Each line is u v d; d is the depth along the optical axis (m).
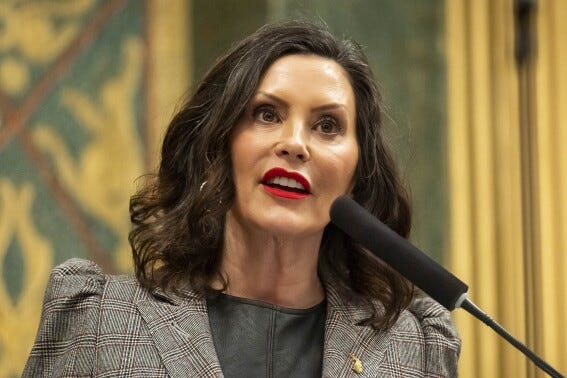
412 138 7.95
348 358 4.73
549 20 9.02
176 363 4.46
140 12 8.34
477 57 8.84
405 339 4.92
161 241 4.79
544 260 8.82
